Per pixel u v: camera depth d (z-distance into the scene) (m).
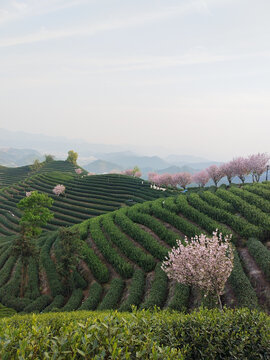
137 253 38.28
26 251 41.53
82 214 99.50
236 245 34.97
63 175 160.00
